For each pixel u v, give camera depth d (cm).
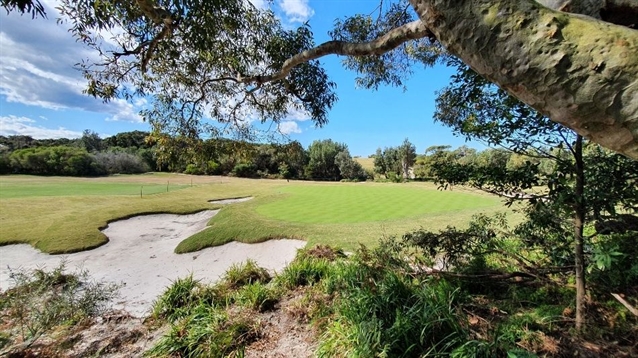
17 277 411
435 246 349
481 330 237
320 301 352
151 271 798
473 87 241
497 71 61
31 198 1678
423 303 262
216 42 281
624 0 67
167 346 308
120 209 1423
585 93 51
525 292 296
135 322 407
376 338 232
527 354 176
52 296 397
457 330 225
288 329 324
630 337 201
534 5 57
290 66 242
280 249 856
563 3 75
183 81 346
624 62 47
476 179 244
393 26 302
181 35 231
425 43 332
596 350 192
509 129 221
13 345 325
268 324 338
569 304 253
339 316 294
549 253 287
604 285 244
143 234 1155
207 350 292
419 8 72
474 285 324
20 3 157
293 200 1686
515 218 782
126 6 201
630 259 215
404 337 229
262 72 325
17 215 1287
